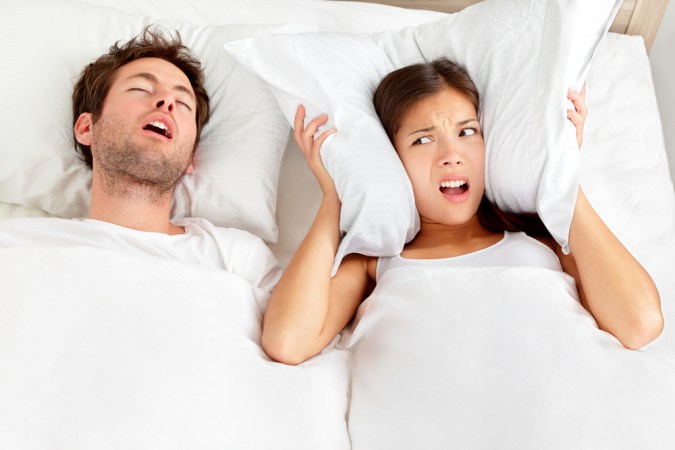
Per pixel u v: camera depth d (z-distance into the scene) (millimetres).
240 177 1185
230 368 809
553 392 758
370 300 996
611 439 717
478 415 762
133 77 1115
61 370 740
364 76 1109
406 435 789
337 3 1502
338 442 808
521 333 827
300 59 1061
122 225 1079
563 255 1023
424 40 1175
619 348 831
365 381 891
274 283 1095
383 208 967
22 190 1212
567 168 956
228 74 1275
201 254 1062
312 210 1283
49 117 1203
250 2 1500
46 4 1302
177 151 1079
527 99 995
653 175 1241
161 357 773
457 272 936
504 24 1058
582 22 990
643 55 1396
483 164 1026
